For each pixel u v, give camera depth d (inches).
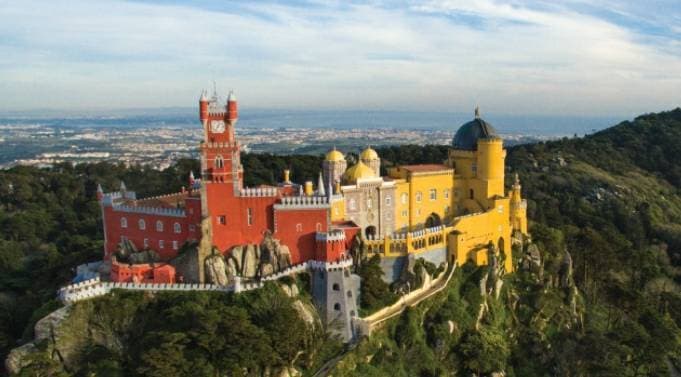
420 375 4259.4
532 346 4933.6
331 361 4060.0
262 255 4500.5
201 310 3875.5
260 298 4079.7
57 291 4753.9
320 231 4498.0
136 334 4065.0
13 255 7003.0
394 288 4635.8
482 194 5605.3
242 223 4527.6
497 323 4931.1
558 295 5467.5
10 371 3914.9
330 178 5310.0
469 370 4448.8
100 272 4778.5
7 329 4753.9
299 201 4515.3
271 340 3732.8
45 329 4028.1
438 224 5625.0
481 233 5285.4
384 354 4197.8
